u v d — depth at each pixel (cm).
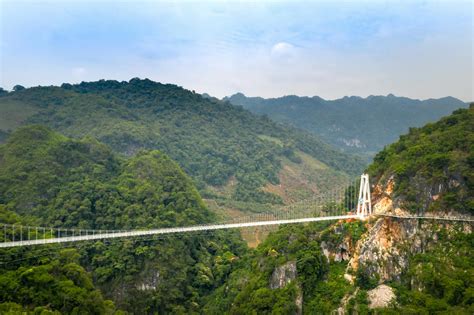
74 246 14825
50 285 11475
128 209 16338
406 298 11525
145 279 14725
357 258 12781
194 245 17138
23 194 15925
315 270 12769
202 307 15050
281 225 16462
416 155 13362
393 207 12938
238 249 18388
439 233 12144
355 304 11838
